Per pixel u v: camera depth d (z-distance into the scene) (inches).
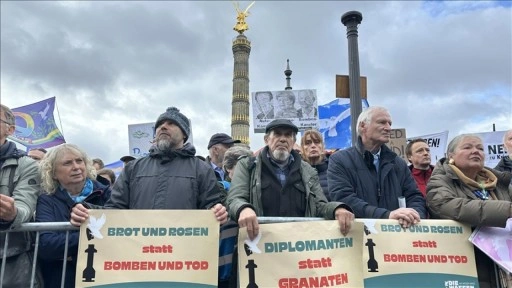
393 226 131.9
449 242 132.3
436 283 128.1
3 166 132.7
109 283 118.8
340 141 347.9
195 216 125.1
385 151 154.9
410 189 153.5
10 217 118.9
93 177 148.6
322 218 133.6
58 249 125.1
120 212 124.1
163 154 146.9
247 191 139.6
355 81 253.1
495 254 129.5
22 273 123.6
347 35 261.1
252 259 122.6
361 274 123.8
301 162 145.7
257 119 400.8
